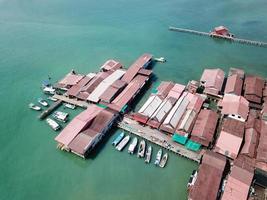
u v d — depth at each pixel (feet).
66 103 353.72
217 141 270.26
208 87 347.36
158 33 531.09
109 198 243.60
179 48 475.31
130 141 294.46
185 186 249.34
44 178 264.11
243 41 483.10
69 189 253.03
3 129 322.14
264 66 417.69
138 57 453.17
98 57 459.32
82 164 275.39
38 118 332.60
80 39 522.47
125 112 327.88
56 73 422.41
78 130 290.35
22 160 283.38
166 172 262.06
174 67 419.13
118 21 591.37
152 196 242.78
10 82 405.80
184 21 574.56
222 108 312.71
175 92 339.16
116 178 260.21
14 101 366.22
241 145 268.41
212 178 234.79
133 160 275.39
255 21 556.92
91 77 383.45
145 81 370.12
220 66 419.74
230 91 334.65
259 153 256.73
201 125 290.15
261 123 291.58
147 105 319.06
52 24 593.83
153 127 302.04
